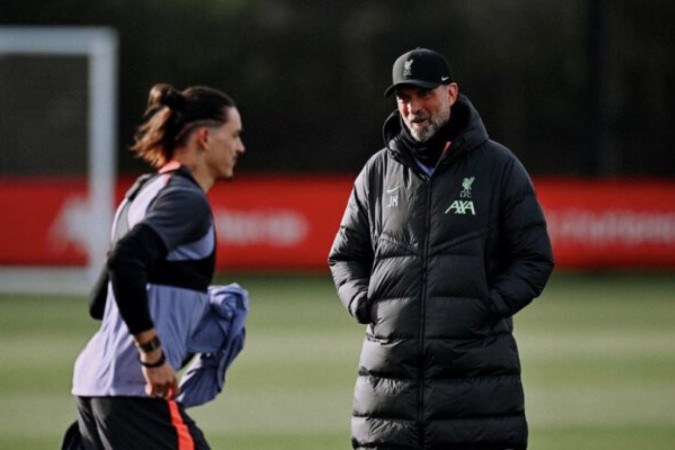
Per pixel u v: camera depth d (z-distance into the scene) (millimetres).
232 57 121562
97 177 77500
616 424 40656
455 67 122750
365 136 122562
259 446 37469
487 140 23625
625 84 118625
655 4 119500
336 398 45344
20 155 79875
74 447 22406
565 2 123250
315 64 122500
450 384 23062
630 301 74688
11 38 78750
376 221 24016
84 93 79312
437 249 23281
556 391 46688
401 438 23250
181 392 22609
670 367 52156
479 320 23109
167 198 21188
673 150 118188
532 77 122875
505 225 23469
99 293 22141
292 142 122062
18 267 79750
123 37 119312
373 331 23781
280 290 79688
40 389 46844
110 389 21266
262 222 87500
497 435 23109
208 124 22125
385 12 123312
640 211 88188
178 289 21406
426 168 23812
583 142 112312
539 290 23438
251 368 51812
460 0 123500
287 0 122938
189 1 121125
